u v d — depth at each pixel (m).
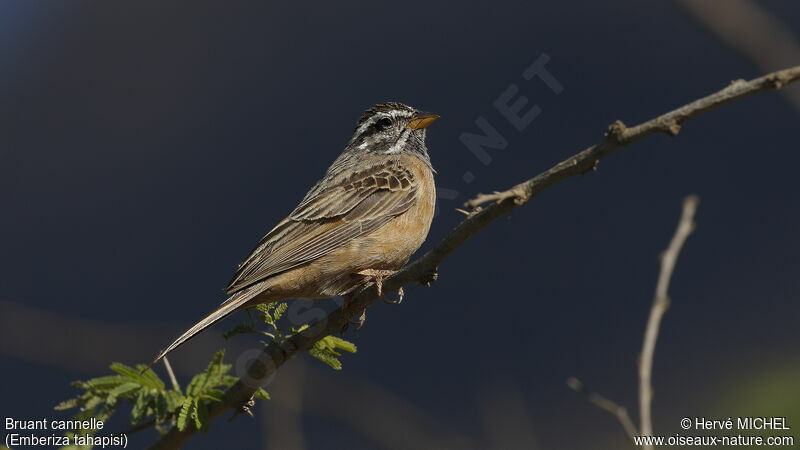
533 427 15.87
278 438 6.73
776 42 5.05
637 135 4.62
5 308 10.44
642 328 17.22
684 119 4.56
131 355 10.55
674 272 18.52
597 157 4.70
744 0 5.16
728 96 4.50
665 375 15.70
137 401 5.43
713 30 5.11
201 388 5.50
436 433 9.46
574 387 5.16
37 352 10.23
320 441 15.66
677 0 5.16
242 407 5.50
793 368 14.39
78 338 10.41
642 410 5.02
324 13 26.23
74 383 5.48
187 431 5.49
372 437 9.20
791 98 5.01
